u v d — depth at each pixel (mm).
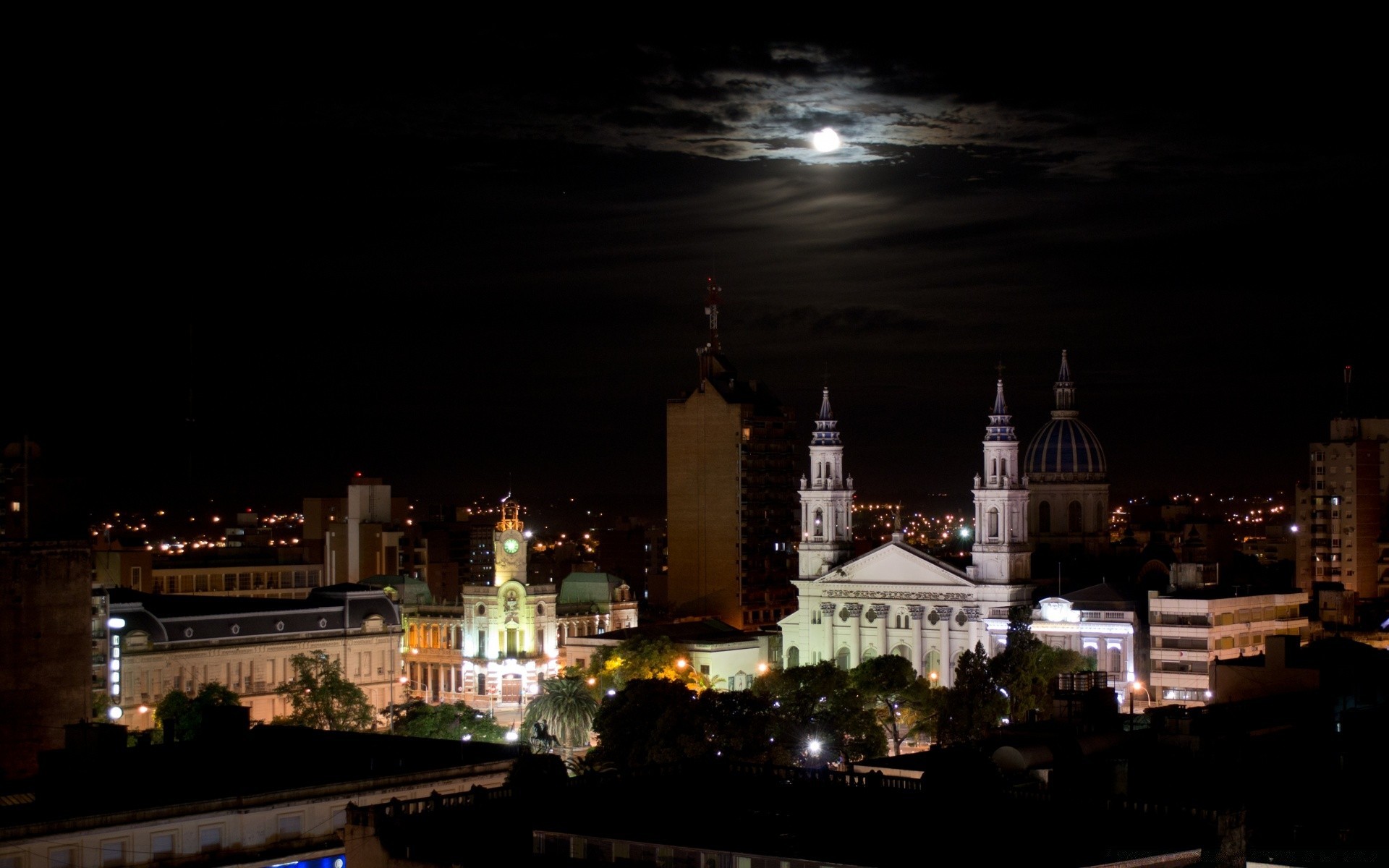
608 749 181750
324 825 125562
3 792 133625
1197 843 87312
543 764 108938
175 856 118688
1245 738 131375
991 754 118375
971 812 93688
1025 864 82438
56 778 130500
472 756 139000
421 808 102750
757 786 104875
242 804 121750
